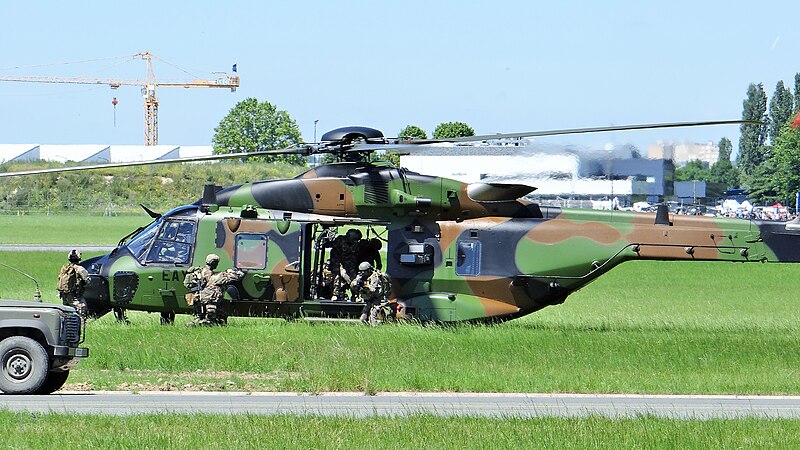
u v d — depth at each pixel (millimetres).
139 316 106125
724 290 164750
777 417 58375
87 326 87000
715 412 60125
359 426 52125
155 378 68625
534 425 53375
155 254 93750
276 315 93438
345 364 71812
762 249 93875
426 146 88375
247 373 71188
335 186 93875
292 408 58531
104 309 95000
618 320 111625
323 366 71000
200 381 67750
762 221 94750
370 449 48188
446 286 94375
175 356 73250
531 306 95562
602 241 94625
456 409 58906
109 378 68062
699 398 66250
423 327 90062
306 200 93812
